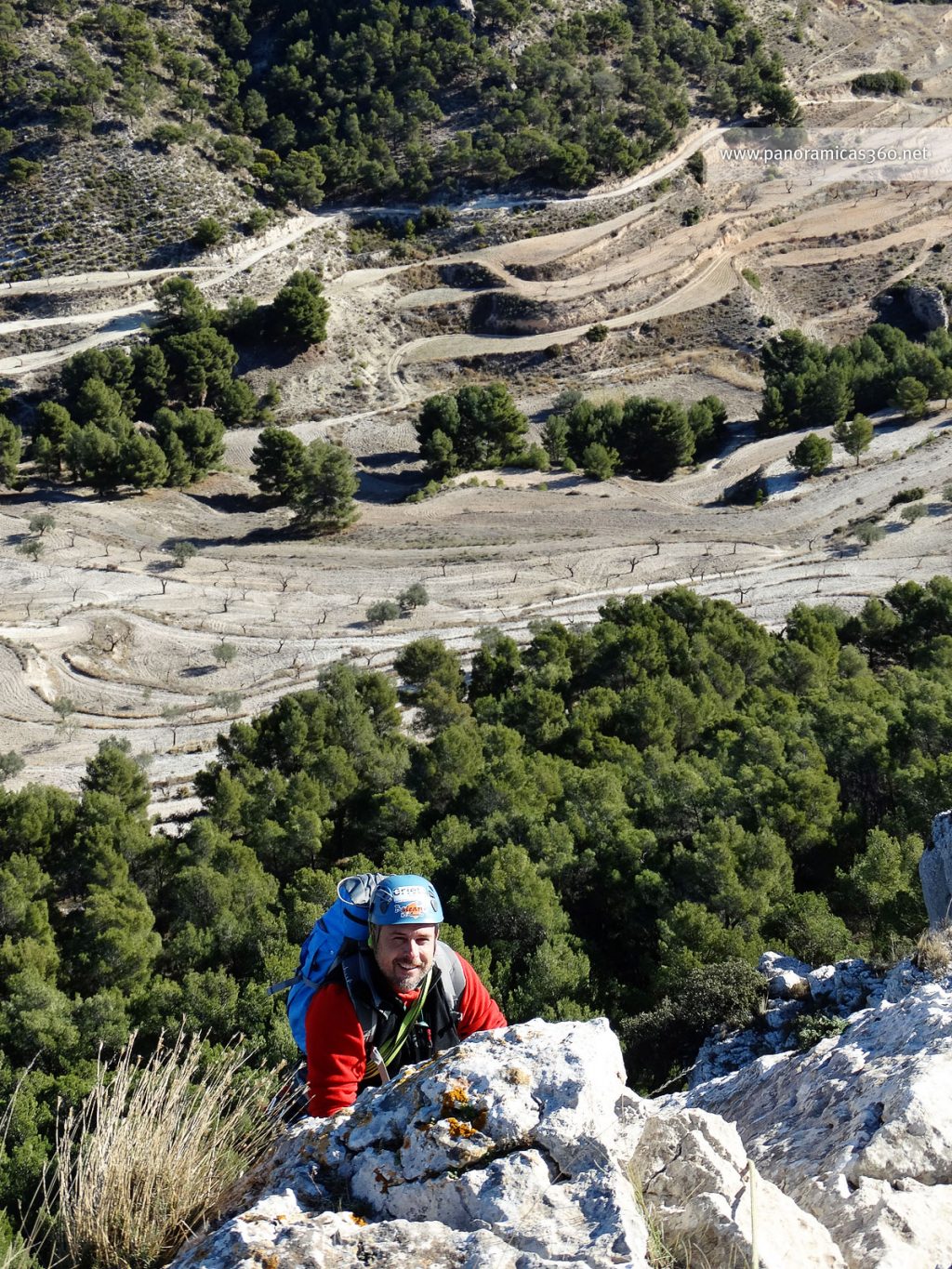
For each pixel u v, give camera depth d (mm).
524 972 36781
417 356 162250
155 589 106312
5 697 89438
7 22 193625
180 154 179125
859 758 47406
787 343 153625
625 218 180500
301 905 38906
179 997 33312
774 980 25312
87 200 170125
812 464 123812
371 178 182875
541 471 137500
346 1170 4727
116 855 46375
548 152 184625
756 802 42938
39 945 39188
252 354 156500
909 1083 5816
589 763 54844
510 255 173500
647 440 137250
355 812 52250
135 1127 5211
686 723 59031
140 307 159375
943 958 15164
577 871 41594
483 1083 4727
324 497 121125
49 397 146625
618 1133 4730
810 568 104938
